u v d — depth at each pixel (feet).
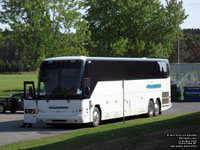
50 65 73.72
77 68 72.02
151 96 94.73
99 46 176.65
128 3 180.75
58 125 80.94
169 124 58.65
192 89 151.53
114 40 182.29
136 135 49.73
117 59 82.99
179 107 125.08
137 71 89.66
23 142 54.80
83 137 51.96
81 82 71.41
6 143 55.83
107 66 79.46
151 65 95.25
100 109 76.84
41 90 73.56
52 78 73.05
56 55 146.10
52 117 72.18
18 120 92.53
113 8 182.39
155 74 96.63
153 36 190.29
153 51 181.68
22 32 146.41
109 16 182.39
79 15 148.77
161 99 99.14
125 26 181.47
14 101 116.47
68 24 146.10
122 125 67.41
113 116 81.00
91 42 171.73
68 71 72.23
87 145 44.80
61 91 71.87
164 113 104.94
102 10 184.75
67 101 71.26
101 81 77.15
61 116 71.56
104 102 78.07
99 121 76.59
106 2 181.98
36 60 146.30
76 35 148.77
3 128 75.31
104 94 78.02
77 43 153.07
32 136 63.05
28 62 146.72
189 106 128.77
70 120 71.00
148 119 78.69
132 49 179.63
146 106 92.63
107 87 79.00
